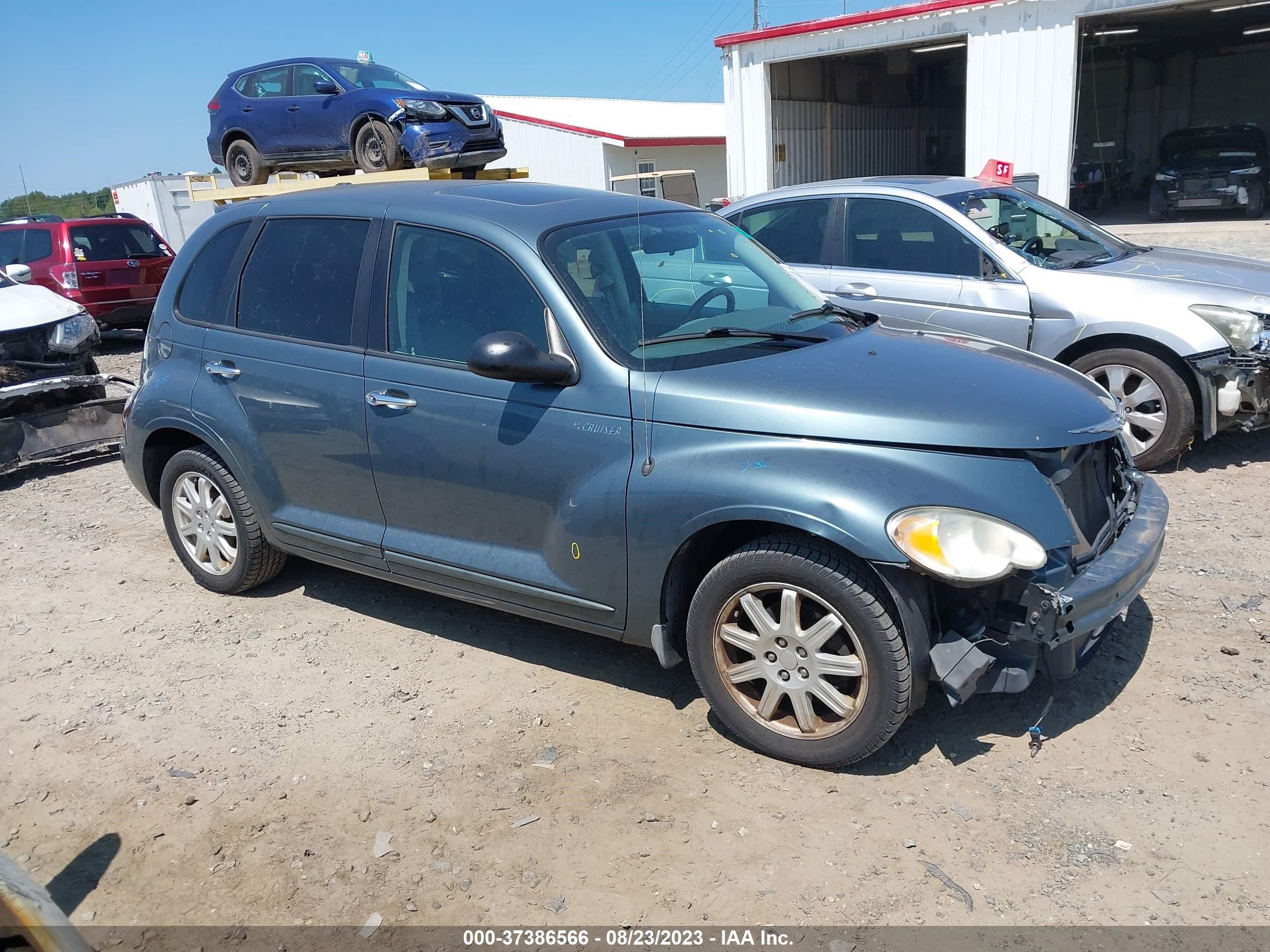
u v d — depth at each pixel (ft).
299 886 9.73
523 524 12.39
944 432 10.18
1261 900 8.79
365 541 14.03
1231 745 10.94
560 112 104.73
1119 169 81.41
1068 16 46.60
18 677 14.30
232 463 15.25
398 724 12.50
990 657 10.00
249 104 31.50
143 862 10.21
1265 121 81.15
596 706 12.66
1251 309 18.26
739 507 10.45
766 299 13.64
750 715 11.24
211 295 15.67
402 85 30.40
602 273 12.44
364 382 13.46
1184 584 14.73
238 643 14.98
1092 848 9.54
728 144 61.67
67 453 24.91
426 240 13.24
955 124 88.69
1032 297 19.84
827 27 54.85
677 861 9.75
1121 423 11.66
